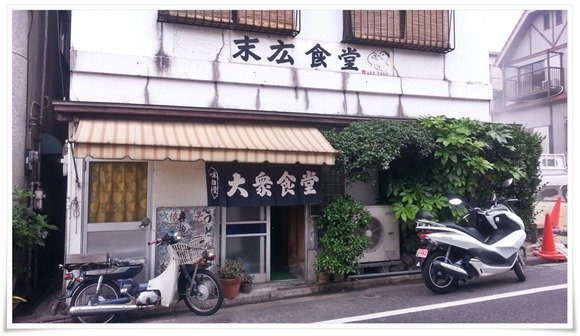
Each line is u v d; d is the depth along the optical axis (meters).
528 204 8.83
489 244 6.69
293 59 7.83
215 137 6.39
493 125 8.27
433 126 7.70
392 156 6.87
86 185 6.46
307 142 6.76
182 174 6.97
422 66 8.76
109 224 6.54
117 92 6.77
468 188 7.90
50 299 6.81
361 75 8.19
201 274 6.00
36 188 7.31
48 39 8.88
